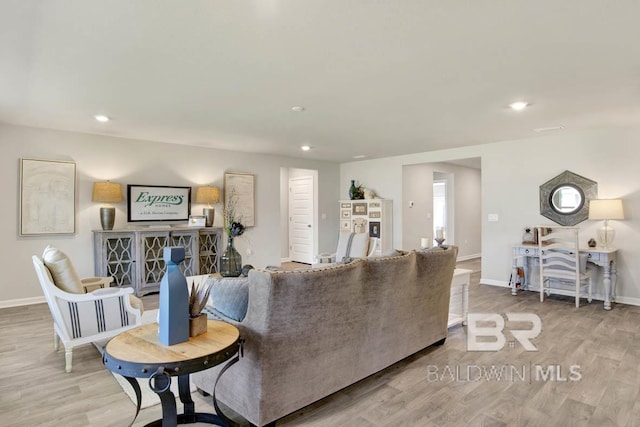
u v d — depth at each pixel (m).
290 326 2.05
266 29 2.26
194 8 2.01
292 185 8.78
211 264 6.07
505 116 4.29
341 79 3.10
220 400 2.32
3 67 2.79
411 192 7.76
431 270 3.00
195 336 1.86
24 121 4.48
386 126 4.79
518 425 2.13
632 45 2.47
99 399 2.45
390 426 2.13
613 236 4.86
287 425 2.13
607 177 4.98
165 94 3.47
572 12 2.07
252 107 3.91
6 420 2.21
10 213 4.68
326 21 2.16
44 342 3.47
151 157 5.79
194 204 6.24
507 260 5.89
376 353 2.62
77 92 3.39
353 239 5.76
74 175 5.08
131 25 2.19
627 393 2.50
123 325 3.13
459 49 2.55
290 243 8.88
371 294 2.48
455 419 2.20
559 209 5.35
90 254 5.22
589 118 4.38
